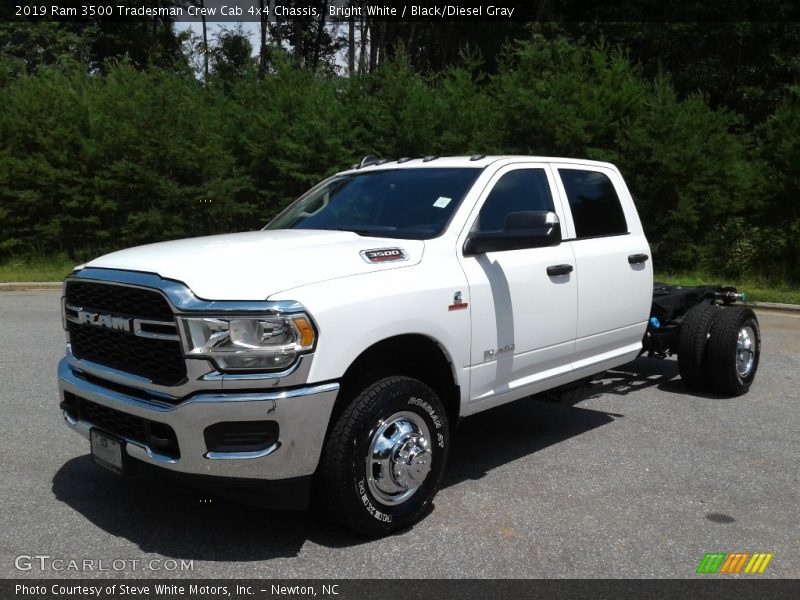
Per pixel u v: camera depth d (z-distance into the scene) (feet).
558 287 16.72
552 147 57.62
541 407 21.88
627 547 12.87
